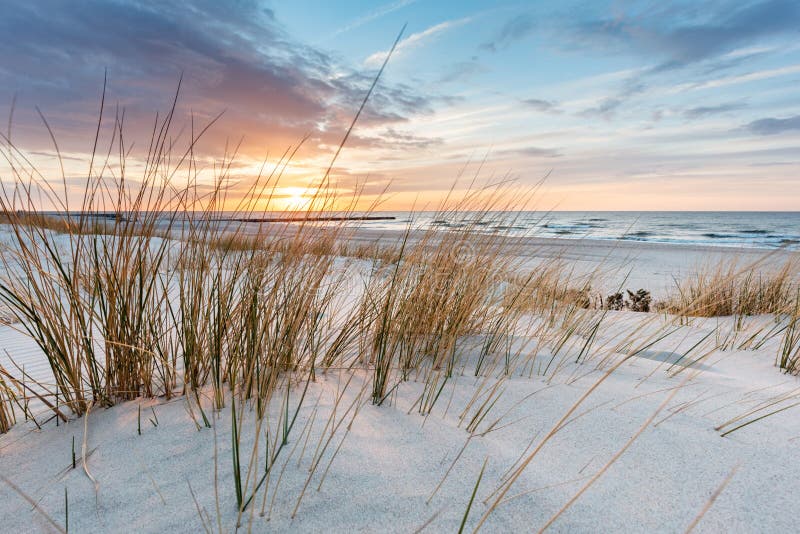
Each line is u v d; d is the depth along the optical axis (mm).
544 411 1854
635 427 1703
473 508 1192
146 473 1347
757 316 4492
